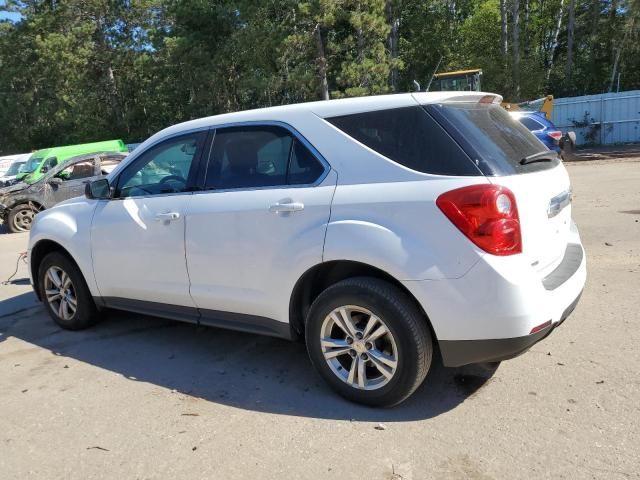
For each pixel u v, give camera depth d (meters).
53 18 39.22
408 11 37.41
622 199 9.98
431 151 3.16
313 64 25.56
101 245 4.64
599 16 35.31
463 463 2.83
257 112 3.88
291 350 4.46
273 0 25.00
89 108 40.38
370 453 2.97
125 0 39.81
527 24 35.72
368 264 3.20
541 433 3.04
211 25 33.00
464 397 3.49
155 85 39.56
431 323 3.11
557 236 3.51
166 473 2.91
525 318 2.97
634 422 3.07
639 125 24.34
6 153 49.88
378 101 3.40
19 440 3.33
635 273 5.67
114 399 3.78
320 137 3.51
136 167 4.53
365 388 3.39
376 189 3.24
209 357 4.43
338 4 23.67
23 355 4.69
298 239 3.46
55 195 13.87
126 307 4.69
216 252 3.88
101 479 2.91
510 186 3.02
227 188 3.92
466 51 36.38
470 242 2.96
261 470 2.88
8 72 44.03
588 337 4.23
